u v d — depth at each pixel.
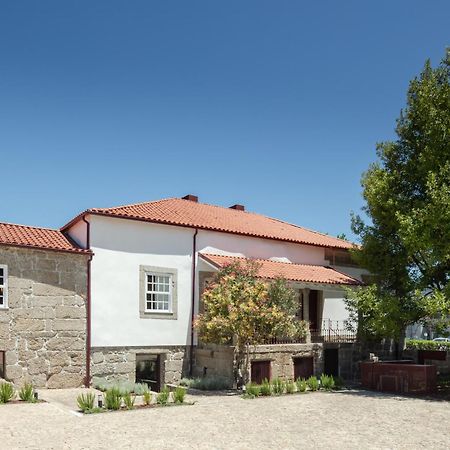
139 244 21.30
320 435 11.61
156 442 10.72
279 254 26.20
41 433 11.39
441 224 18.62
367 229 23.84
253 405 15.69
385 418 13.86
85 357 19.36
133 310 20.73
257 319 19.50
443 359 24.33
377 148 23.72
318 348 22.75
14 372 17.80
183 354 21.84
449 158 19.98
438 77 21.38
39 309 18.55
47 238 20.22
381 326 20.62
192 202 28.16
